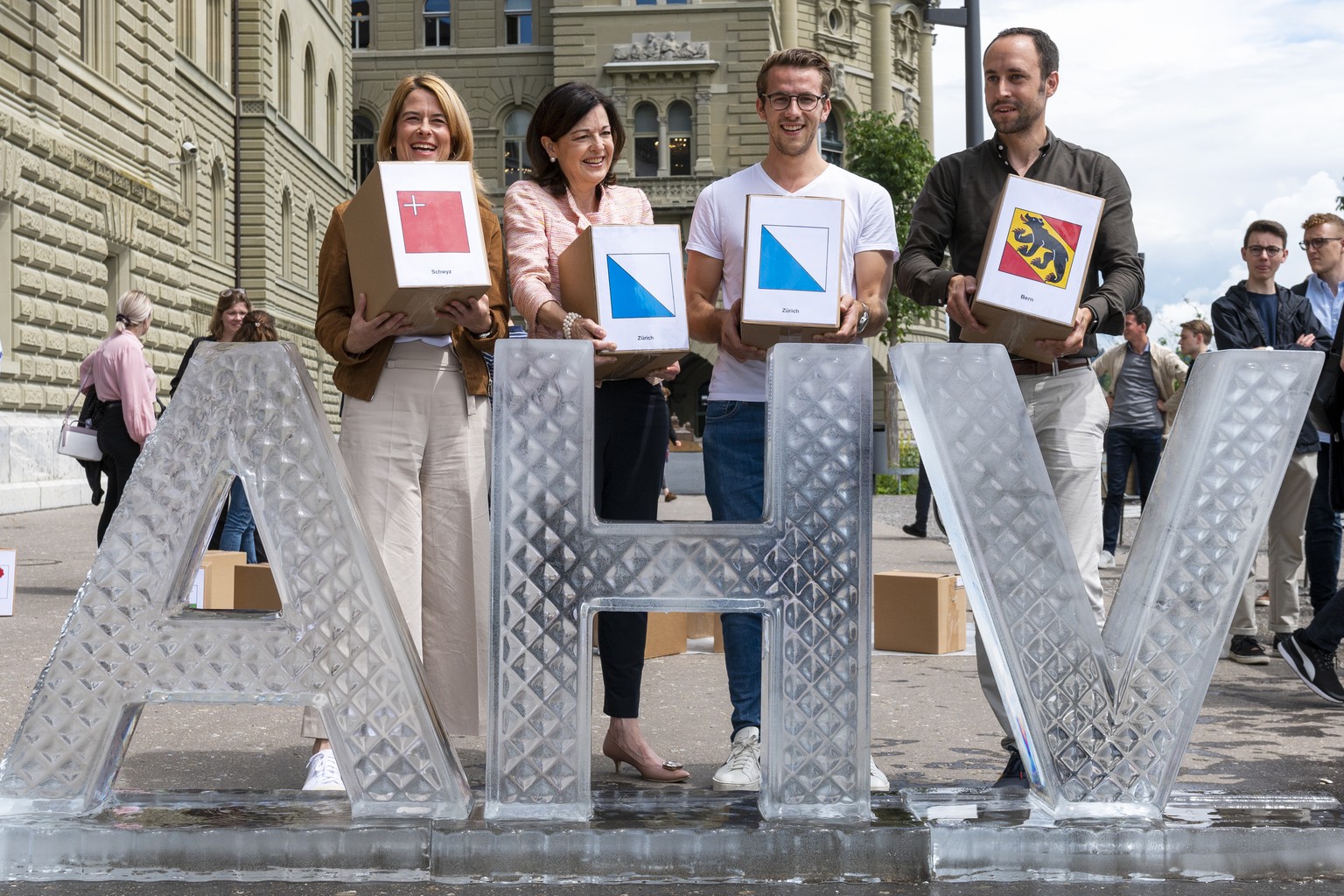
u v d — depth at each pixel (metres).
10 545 11.69
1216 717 5.00
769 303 3.29
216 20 29.23
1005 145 3.87
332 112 37.91
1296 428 3.20
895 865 2.97
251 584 6.47
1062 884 2.97
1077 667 3.14
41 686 3.11
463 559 3.80
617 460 3.88
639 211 4.09
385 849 2.96
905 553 11.93
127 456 7.84
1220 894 2.91
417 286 3.16
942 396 3.18
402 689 3.10
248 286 30.25
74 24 18.27
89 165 18.16
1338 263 6.95
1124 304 3.66
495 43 40.75
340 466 3.15
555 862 2.95
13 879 2.95
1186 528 3.19
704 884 2.94
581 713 3.06
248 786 3.80
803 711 3.09
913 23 46.94
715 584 3.09
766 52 37.28
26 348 16.48
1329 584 6.48
